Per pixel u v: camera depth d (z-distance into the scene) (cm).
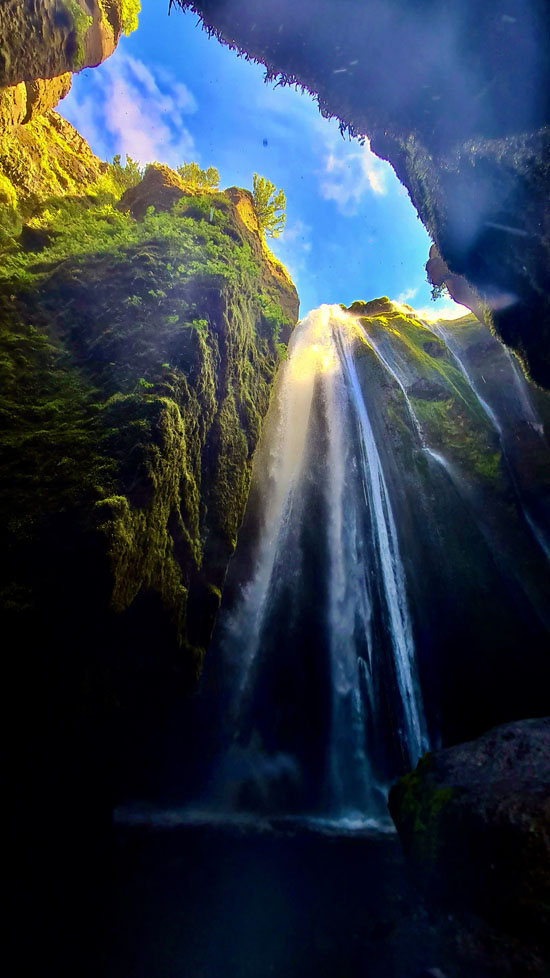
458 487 1319
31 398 659
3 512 536
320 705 977
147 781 802
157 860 612
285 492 1220
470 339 1716
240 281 1051
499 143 495
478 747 596
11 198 1377
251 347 1094
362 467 1314
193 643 751
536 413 1398
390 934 445
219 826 744
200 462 805
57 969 399
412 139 575
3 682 484
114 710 621
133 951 429
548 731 581
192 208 1224
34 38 749
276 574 1105
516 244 579
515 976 369
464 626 1098
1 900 485
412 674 1047
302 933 454
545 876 416
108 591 534
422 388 1531
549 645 1070
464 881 462
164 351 755
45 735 534
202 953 427
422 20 430
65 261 845
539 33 382
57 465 584
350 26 462
